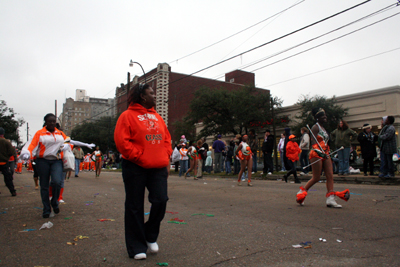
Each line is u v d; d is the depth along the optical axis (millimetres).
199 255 2994
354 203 5816
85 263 2811
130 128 2965
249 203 6203
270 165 13156
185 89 47406
